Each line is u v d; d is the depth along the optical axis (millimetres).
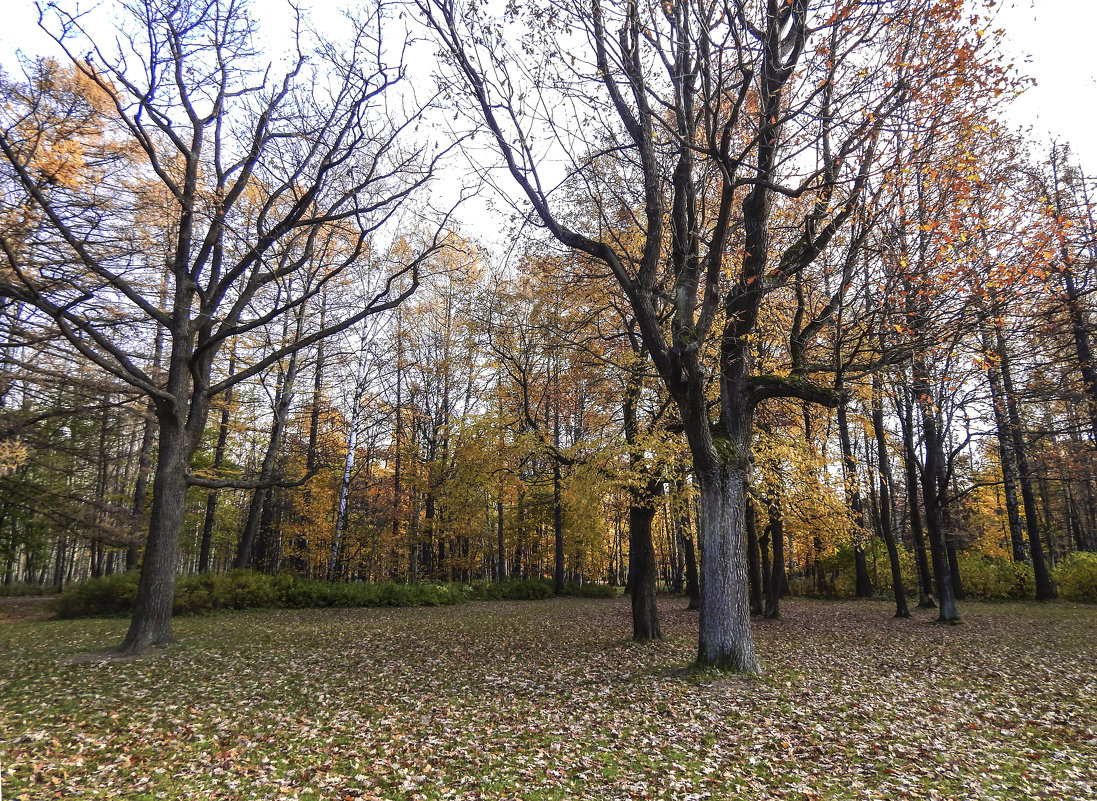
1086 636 13320
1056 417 18188
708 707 7020
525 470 21141
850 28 6988
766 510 15555
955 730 6410
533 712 7117
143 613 10945
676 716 6742
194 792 4828
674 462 12055
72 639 12273
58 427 17078
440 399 29781
